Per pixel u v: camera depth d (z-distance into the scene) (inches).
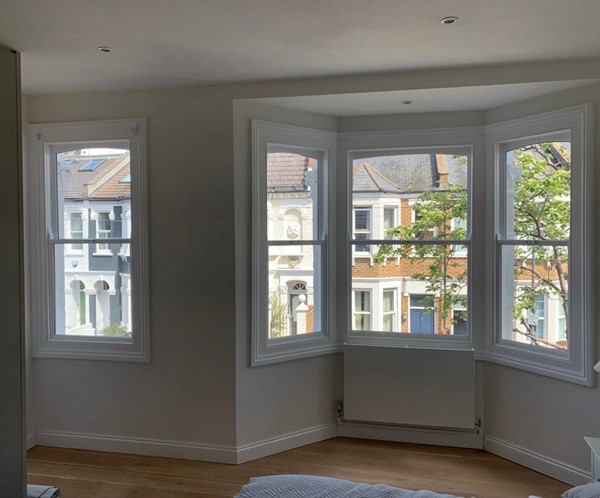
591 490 64.9
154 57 107.1
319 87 122.3
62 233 140.3
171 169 129.7
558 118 118.1
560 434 118.4
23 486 102.0
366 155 144.9
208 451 129.0
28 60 108.3
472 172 137.4
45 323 138.2
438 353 135.6
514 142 131.5
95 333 138.9
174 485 115.9
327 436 143.4
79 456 131.8
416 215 143.6
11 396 99.8
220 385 128.5
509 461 129.0
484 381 137.2
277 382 134.9
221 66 113.0
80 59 108.0
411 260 143.8
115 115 132.3
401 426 141.6
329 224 143.4
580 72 109.8
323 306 143.9
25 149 135.2
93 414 135.9
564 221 120.6
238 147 127.4
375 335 144.7
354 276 145.9
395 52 104.4
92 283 138.9
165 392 131.7
